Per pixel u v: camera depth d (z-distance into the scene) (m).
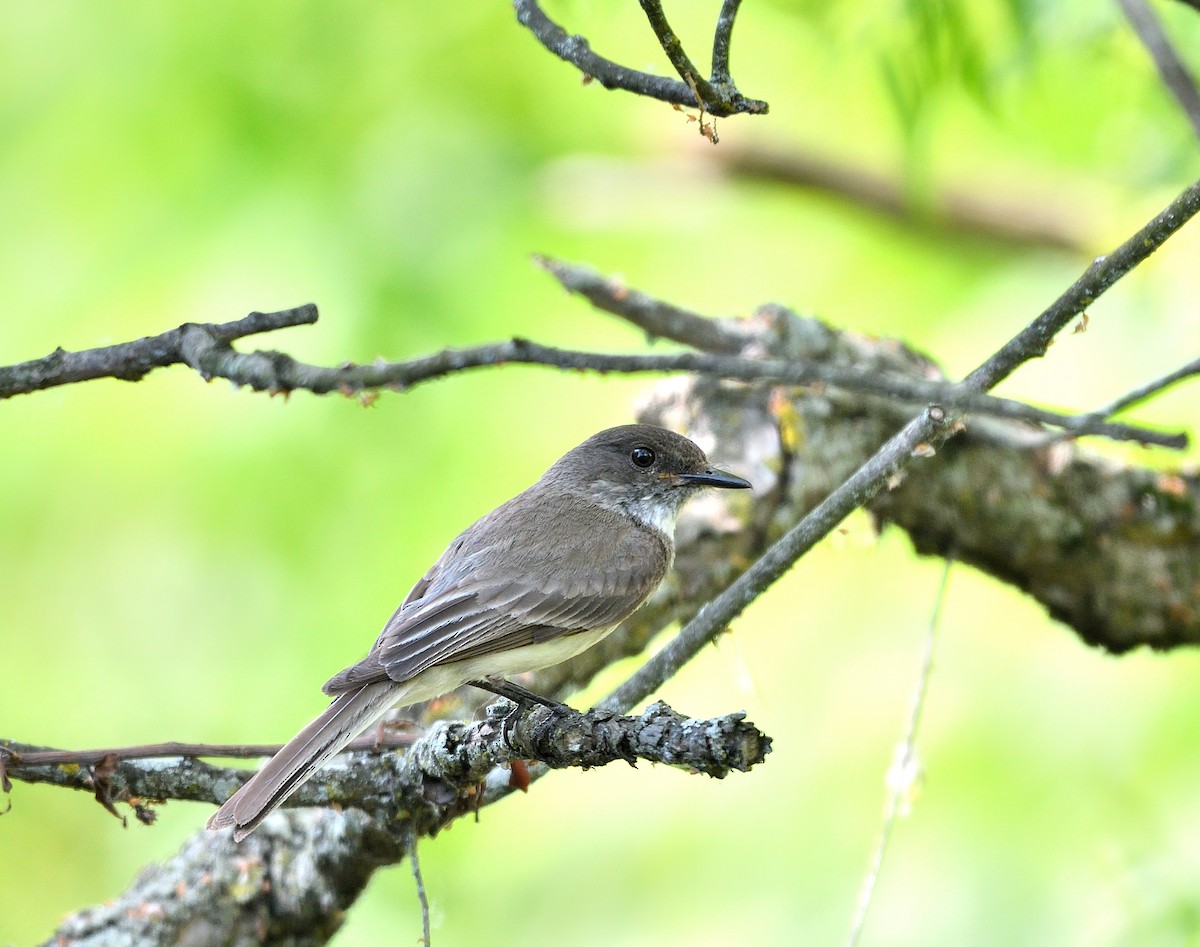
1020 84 12.40
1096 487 10.26
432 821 8.01
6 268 12.12
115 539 12.73
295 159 12.59
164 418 12.54
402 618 8.46
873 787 11.83
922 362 10.74
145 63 12.39
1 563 12.84
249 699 12.70
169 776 7.60
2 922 13.42
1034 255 14.10
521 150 13.46
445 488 12.55
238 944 8.77
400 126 13.12
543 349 6.38
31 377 6.75
